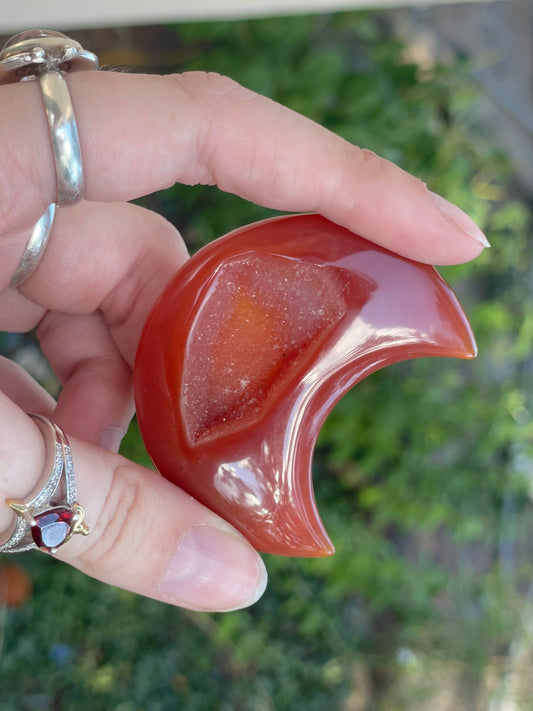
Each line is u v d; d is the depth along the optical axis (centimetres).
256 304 11
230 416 11
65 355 14
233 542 11
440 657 38
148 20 24
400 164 28
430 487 33
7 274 13
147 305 13
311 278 11
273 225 11
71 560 10
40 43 10
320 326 11
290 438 11
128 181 10
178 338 11
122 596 33
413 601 36
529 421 37
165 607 34
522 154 38
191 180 11
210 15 25
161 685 34
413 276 11
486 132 36
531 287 37
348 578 33
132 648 34
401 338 11
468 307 36
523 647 40
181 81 11
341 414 31
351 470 34
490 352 36
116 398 13
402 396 31
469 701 40
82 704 33
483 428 35
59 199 10
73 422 13
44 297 13
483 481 36
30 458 9
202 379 11
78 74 10
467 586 38
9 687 32
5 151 10
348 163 11
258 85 26
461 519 35
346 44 31
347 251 11
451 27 37
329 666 36
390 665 37
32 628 32
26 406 13
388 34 35
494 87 37
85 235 13
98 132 10
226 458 11
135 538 10
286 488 11
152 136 10
